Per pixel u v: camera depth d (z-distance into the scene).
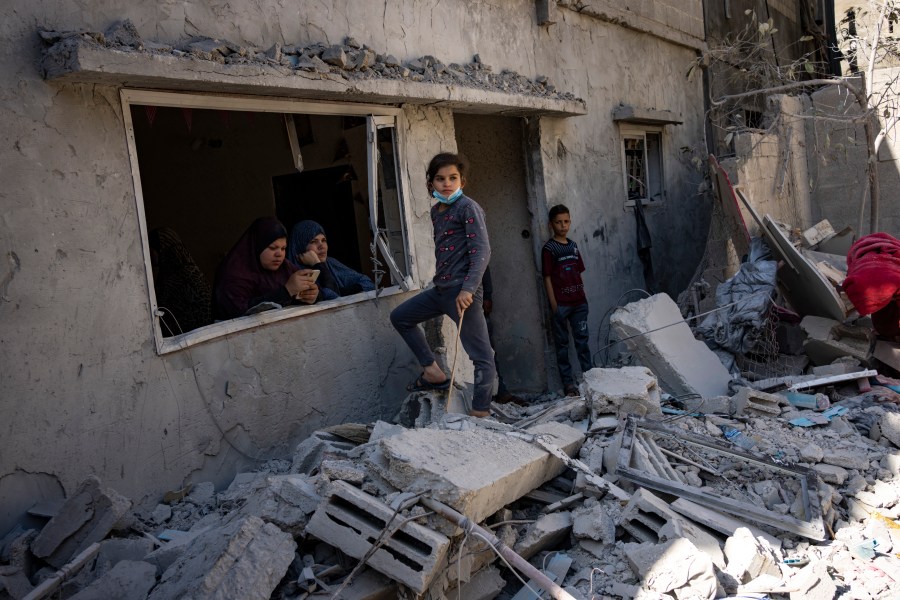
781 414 5.59
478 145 8.02
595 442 4.74
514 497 3.92
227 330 4.58
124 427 3.99
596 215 8.87
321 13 5.14
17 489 3.54
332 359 5.35
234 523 3.36
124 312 4.01
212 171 8.01
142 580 3.23
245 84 4.30
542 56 7.86
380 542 3.24
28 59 3.60
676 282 10.92
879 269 6.48
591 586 3.55
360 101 5.55
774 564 3.64
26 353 3.58
